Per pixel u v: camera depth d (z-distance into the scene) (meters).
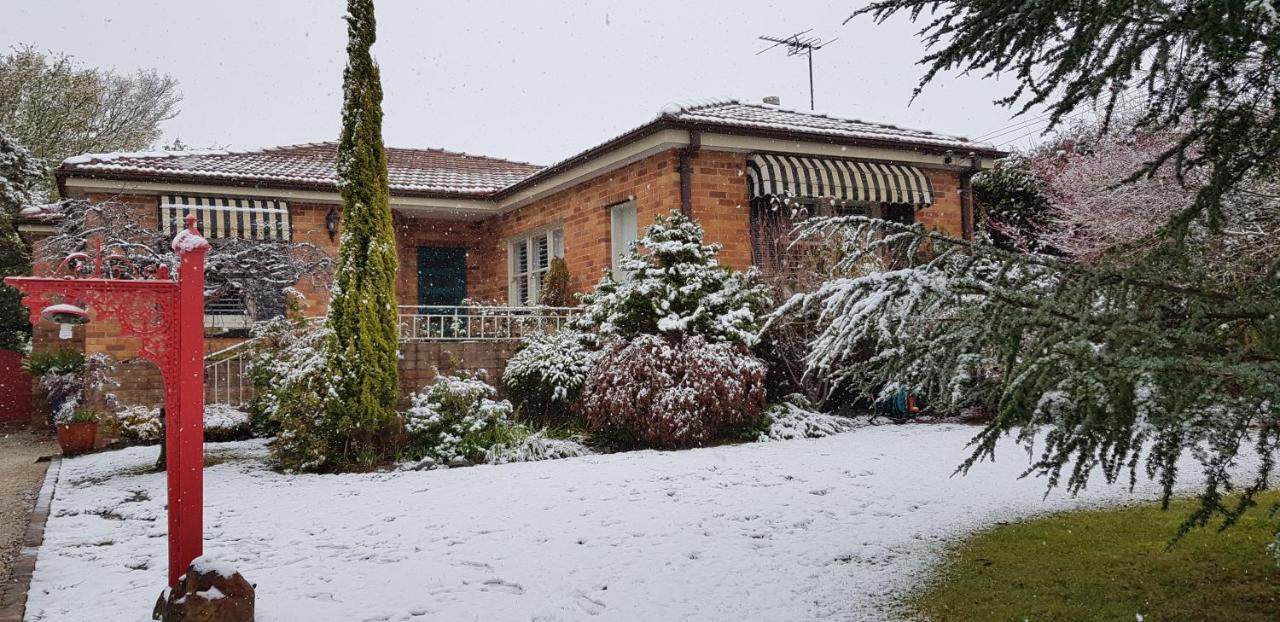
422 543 7.15
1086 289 4.23
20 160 27.64
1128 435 3.90
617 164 16.44
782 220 15.98
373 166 11.82
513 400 14.14
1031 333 4.25
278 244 14.46
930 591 5.63
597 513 8.07
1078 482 4.13
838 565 6.26
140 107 36.78
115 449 14.01
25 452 15.30
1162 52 4.22
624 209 17.12
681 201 15.36
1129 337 3.87
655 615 5.31
